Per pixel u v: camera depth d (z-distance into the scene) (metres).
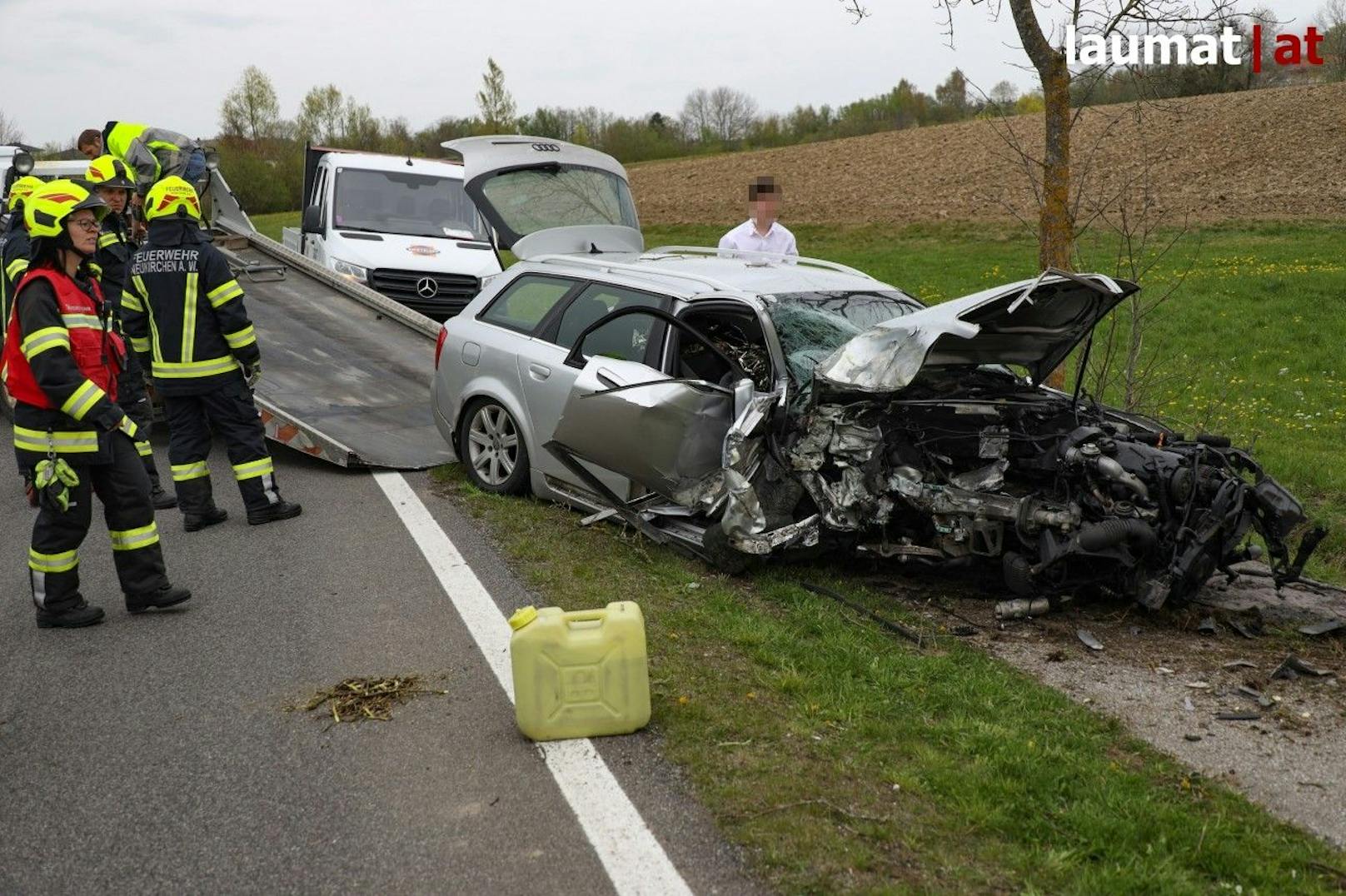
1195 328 16.08
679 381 5.90
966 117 53.19
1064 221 7.68
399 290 12.63
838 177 41.50
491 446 7.44
